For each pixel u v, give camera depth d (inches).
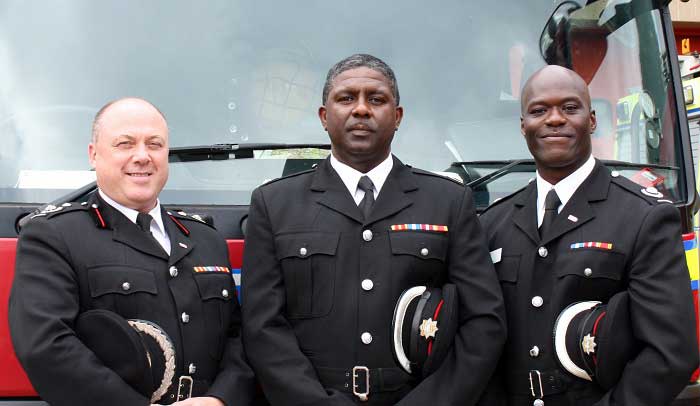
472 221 99.8
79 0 123.4
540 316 98.0
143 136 93.4
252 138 120.8
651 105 130.0
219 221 108.6
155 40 123.3
